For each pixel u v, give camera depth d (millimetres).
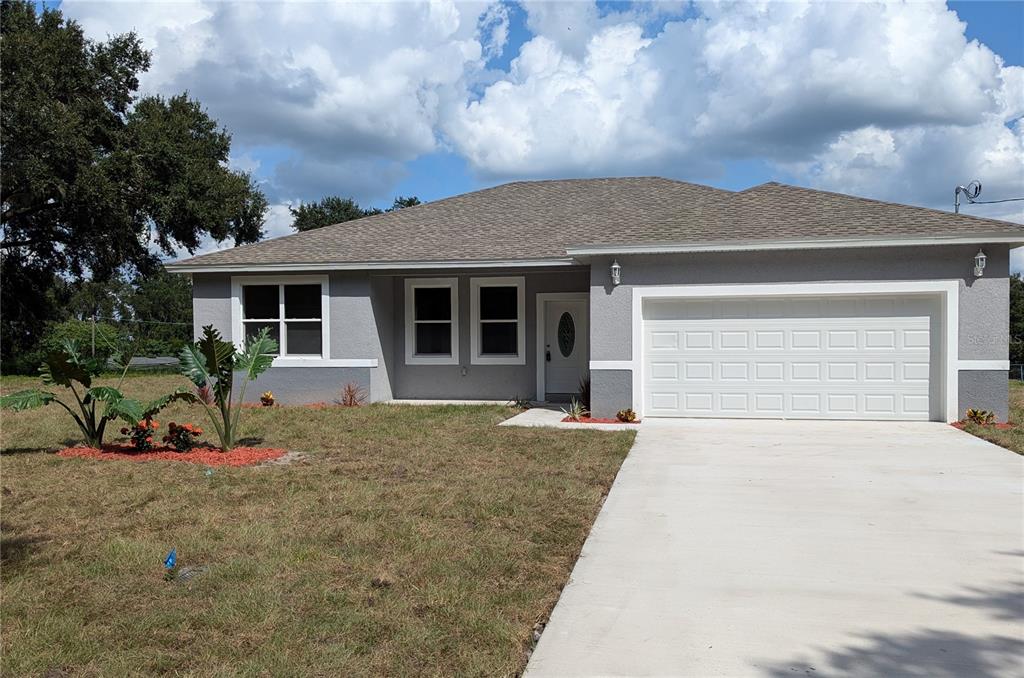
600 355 13172
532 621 4395
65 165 27531
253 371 10117
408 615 4445
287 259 15672
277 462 9430
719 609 4594
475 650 3994
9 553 5688
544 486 7773
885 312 12461
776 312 12836
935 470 8570
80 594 4836
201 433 11211
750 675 3748
